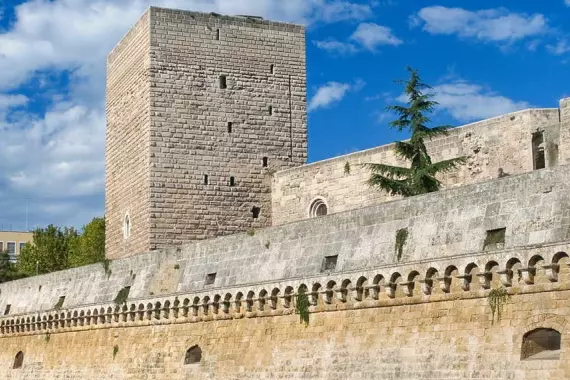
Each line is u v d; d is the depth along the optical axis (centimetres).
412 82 6238
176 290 6297
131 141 8050
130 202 7988
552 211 3884
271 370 5266
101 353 7025
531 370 3822
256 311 5488
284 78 8225
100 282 7269
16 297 8600
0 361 8619
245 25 8138
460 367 4128
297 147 8188
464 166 6328
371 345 4622
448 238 4319
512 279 3972
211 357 5794
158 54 7788
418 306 4406
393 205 4691
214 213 7788
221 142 7900
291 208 7812
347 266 4847
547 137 5978
